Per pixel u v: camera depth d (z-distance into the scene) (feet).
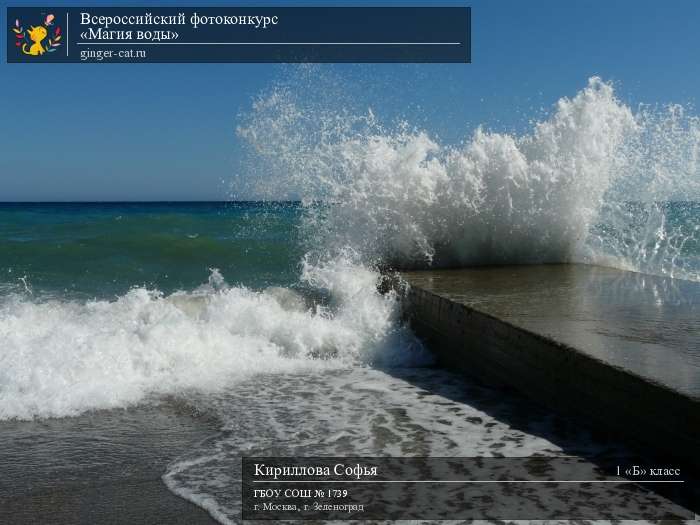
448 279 14.19
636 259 18.39
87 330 11.80
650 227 18.48
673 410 6.26
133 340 11.37
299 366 11.69
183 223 45.01
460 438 7.84
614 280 14.02
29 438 8.24
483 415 8.66
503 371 9.74
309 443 7.88
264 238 33.42
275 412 9.11
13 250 27.66
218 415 9.03
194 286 21.57
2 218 57.11
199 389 10.26
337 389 10.23
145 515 6.12
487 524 5.77
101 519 6.05
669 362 7.27
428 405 9.23
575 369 7.86
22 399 9.50
